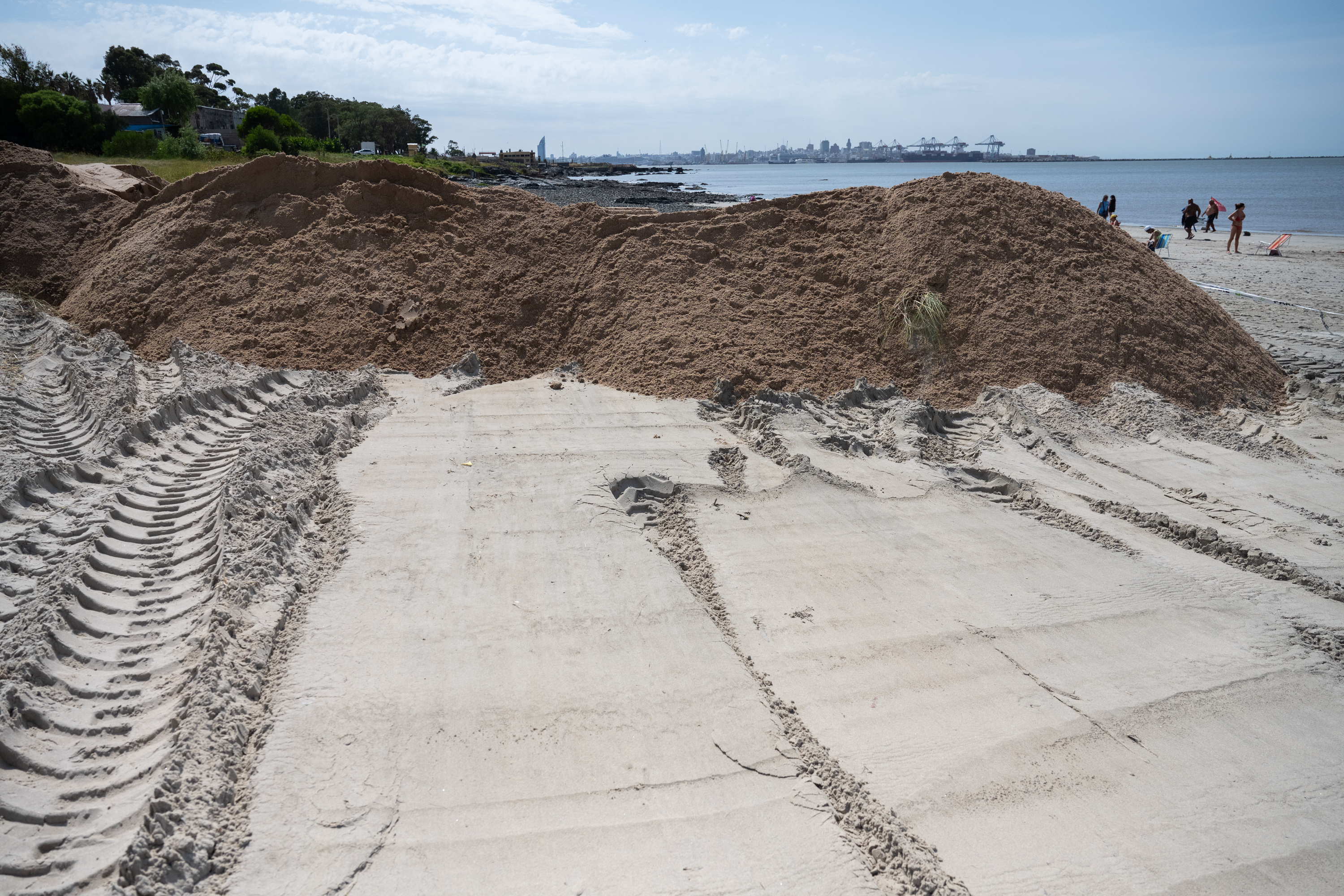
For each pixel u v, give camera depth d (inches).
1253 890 144.9
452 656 203.2
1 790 153.7
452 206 510.9
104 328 447.5
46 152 606.9
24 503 259.6
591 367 429.1
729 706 189.2
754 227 488.4
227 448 320.5
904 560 262.5
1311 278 761.6
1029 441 358.6
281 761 166.1
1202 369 416.2
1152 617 233.3
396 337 439.8
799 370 405.7
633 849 149.4
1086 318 418.6
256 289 456.4
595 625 219.3
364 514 274.5
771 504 297.9
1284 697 199.0
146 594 221.0
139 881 135.4
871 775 170.6
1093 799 165.6
